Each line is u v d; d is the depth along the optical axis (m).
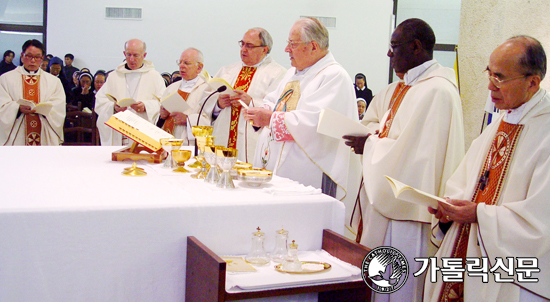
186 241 1.55
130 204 1.49
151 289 1.53
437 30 10.39
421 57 2.34
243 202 1.63
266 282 1.37
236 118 4.10
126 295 1.50
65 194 1.61
